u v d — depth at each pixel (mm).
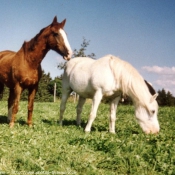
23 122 8812
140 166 5375
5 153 5609
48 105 17641
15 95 7641
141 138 6934
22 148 5871
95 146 6176
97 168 5371
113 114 7766
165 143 6535
